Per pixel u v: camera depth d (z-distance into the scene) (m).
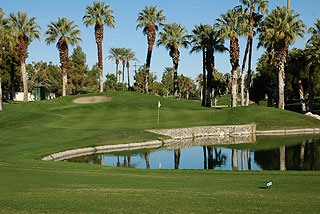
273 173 12.23
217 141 29.56
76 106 46.97
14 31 50.31
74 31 57.78
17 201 6.98
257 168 18.16
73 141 23.61
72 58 104.88
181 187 9.05
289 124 37.72
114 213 6.18
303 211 6.42
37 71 103.19
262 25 49.50
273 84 63.66
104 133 26.88
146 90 60.28
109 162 19.56
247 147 25.88
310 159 20.52
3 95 71.50
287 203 7.08
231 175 11.72
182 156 22.19
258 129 36.16
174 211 6.38
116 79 95.94
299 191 8.51
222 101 110.00
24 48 53.03
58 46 57.84
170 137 29.44
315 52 48.69
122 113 41.38
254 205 6.89
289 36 41.97
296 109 60.97
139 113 41.38
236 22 46.47
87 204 6.82
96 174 11.55
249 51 49.03
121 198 7.44
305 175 11.62
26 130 27.77
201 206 6.78
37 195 7.62
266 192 8.34
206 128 33.31
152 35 58.81
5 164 13.78
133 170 13.37
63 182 9.62
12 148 19.77
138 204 6.89
